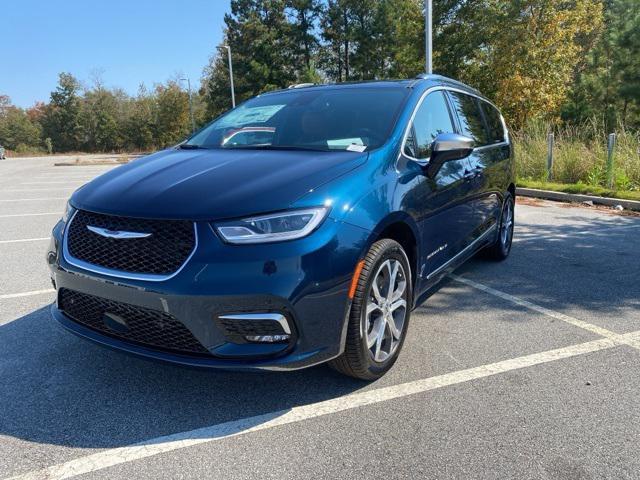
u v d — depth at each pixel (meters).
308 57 46.47
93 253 2.77
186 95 67.88
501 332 3.88
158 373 3.29
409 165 3.38
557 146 13.08
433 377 3.19
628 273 5.35
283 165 3.00
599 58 23.66
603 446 2.49
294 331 2.57
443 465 2.37
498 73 20.78
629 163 11.23
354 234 2.71
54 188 15.38
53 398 2.99
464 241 4.41
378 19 38.91
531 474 2.30
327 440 2.57
